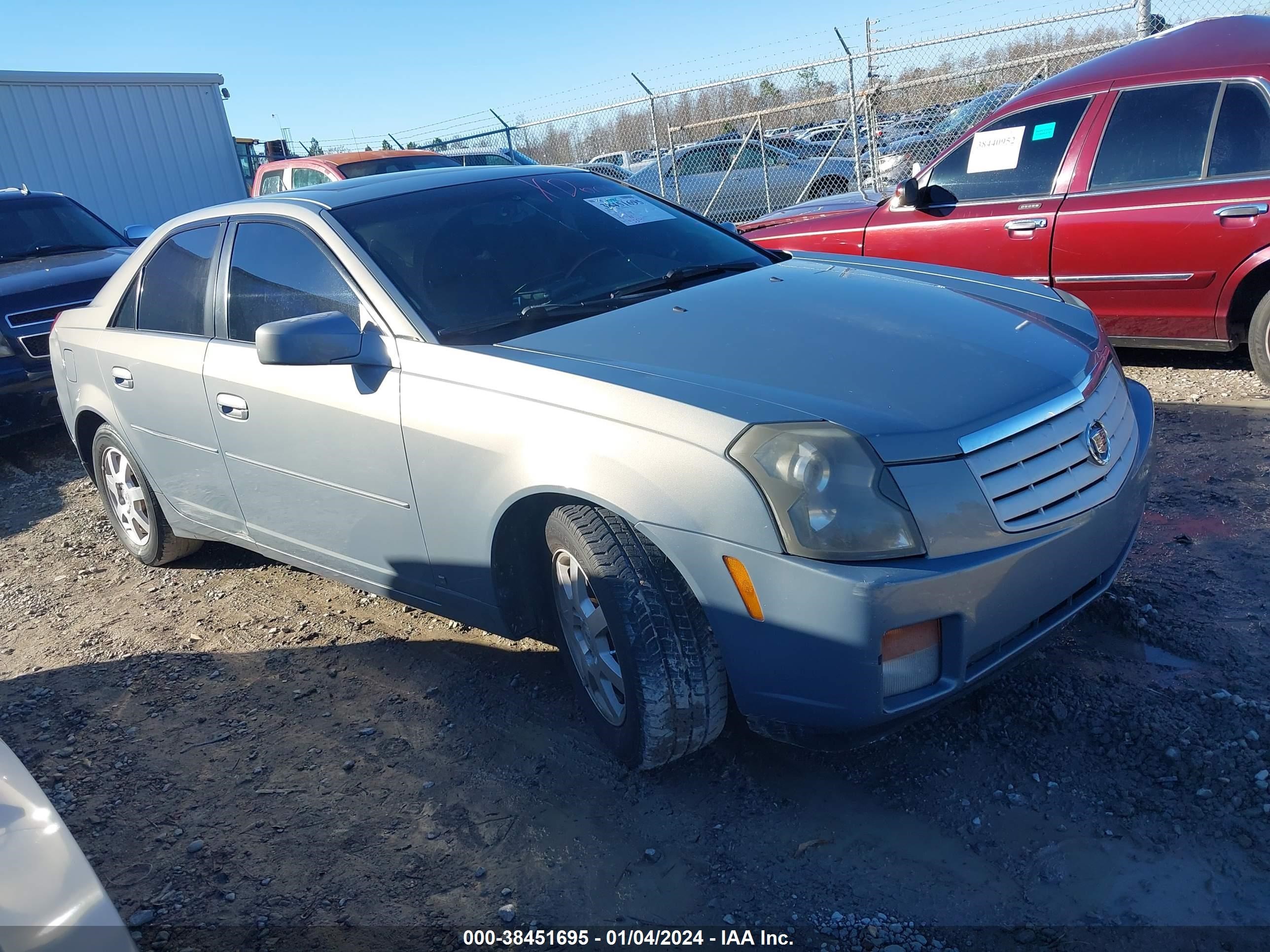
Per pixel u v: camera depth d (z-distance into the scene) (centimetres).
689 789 270
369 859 260
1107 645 305
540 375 273
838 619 219
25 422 720
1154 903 214
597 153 1417
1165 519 385
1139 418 293
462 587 309
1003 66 994
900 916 220
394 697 338
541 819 267
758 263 373
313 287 343
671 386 252
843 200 704
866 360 259
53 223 879
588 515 261
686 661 250
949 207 619
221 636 405
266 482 368
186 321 401
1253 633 300
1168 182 530
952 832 242
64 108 1440
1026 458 239
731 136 1276
